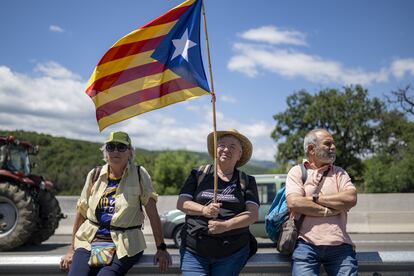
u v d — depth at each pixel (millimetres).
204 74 3838
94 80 3779
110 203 3514
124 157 3547
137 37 3807
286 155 44750
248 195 3510
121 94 3797
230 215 3422
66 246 12250
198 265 3393
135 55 3820
